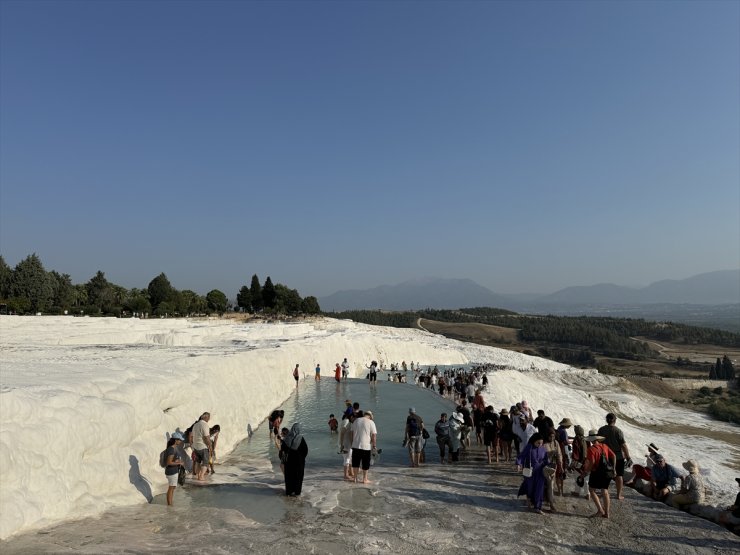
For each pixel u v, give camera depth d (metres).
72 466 9.07
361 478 12.46
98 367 14.41
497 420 14.46
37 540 7.17
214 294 103.06
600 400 58.41
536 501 9.91
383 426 20.22
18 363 15.03
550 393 52.00
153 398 12.52
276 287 105.62
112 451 10.40
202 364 17.48
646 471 11.82
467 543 8.35
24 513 7.61
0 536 7.05
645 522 9.41
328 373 41.56
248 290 107.31
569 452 12.46
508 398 42.72
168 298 93.06
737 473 34.53
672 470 10.95
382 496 10.91
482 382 39.97
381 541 8.33
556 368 82.00
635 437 42.41
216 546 7.75
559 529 9.03
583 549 8.18
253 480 12.16
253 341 37.22
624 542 8.48
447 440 14.49
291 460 10.84
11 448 7.86
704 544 8.42
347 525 9.05
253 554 7.54
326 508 10.02
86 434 9.60
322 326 92.69
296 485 10.80
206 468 12.55
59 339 27.22
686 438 46.41
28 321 40.91
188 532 8.36
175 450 10.16
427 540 8.43
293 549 7.84
